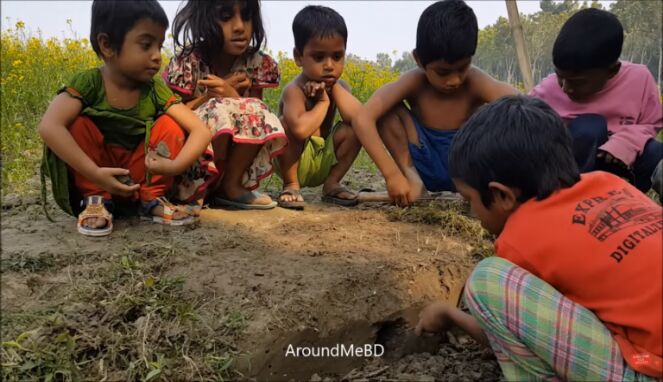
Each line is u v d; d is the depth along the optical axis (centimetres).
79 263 246
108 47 262
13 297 222
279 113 360
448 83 317
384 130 352
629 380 162
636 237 164
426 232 308
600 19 288
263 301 226
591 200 175
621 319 163
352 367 227
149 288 227
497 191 179
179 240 272
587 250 167
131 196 294
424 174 353
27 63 663
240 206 329
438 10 305
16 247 259
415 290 253
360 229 308
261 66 336
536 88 345
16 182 375
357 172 501
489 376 219
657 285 158
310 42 329
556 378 174
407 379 215
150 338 206
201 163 296
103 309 218
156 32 263
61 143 256
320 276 245
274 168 360
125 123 277
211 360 199
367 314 236
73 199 283
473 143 181
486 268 175
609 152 299
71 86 265
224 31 304
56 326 205
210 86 309
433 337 241
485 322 176
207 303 223
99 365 194
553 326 166
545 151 174
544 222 173
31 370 191
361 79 812
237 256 261
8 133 470
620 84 314
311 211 340
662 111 321
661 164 286
